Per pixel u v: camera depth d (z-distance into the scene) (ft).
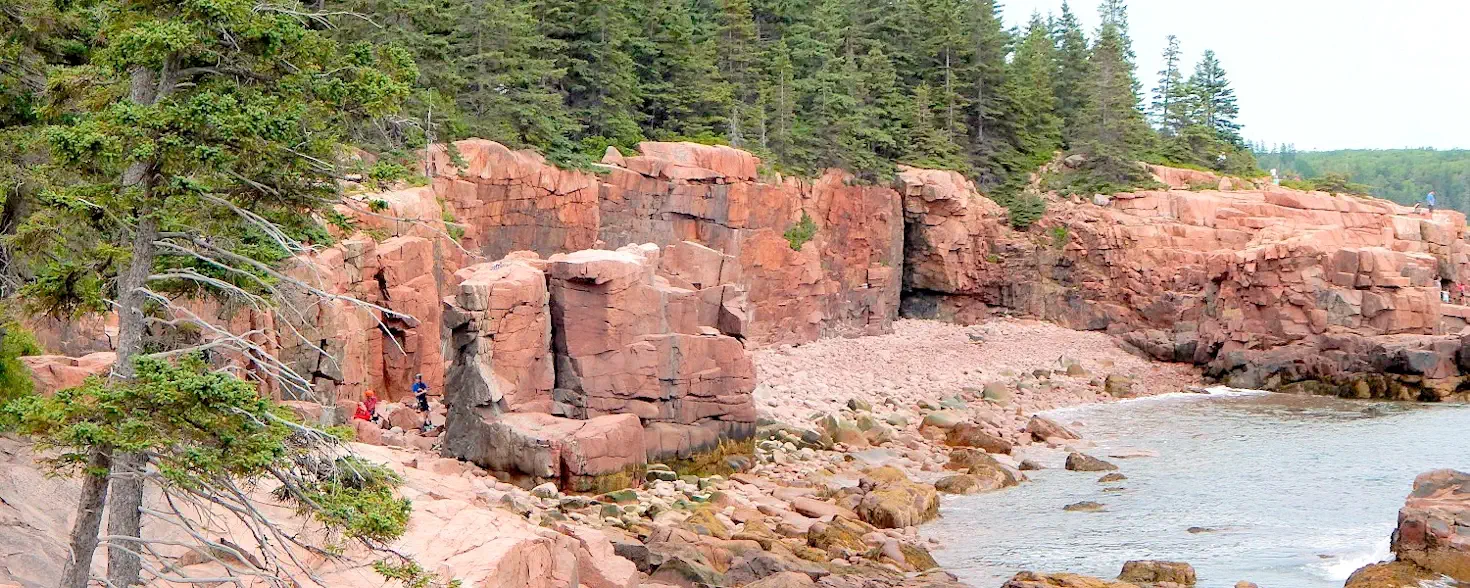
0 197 71.15
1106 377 224.33
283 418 53.62
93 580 54.54
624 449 119.85
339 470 55.47
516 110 193.16
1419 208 277.23
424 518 75.25
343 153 66.44
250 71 55.98
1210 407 201.57
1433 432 170.50
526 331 125.70
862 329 256.93
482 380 120.47
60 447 51.85
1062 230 275.80
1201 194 273.33
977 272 278.05
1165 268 261.03
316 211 61.16
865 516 118.01
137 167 53.42
